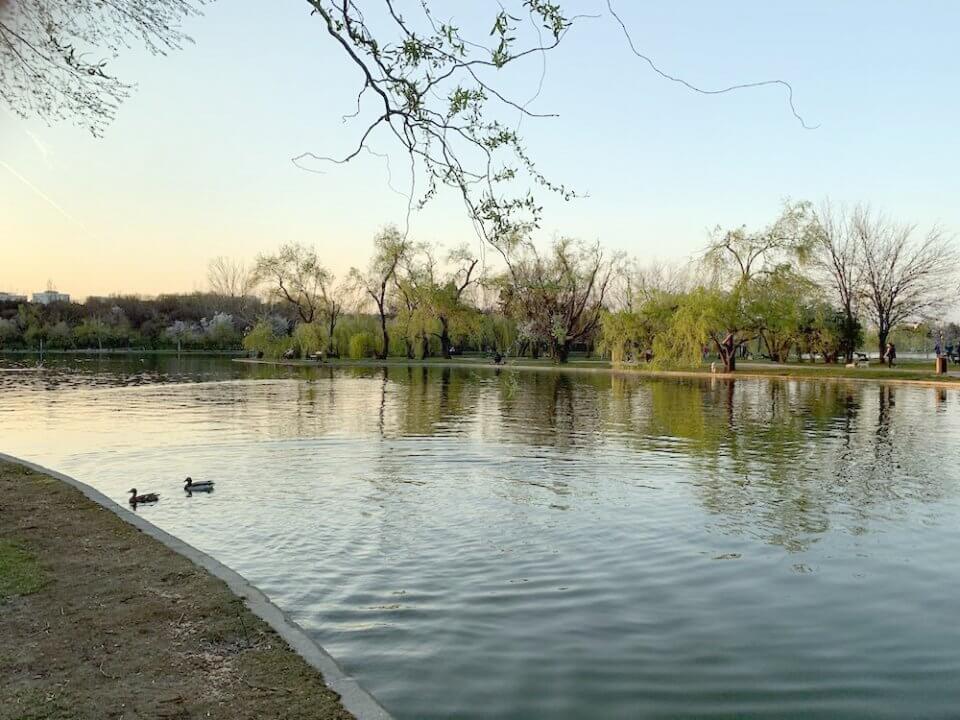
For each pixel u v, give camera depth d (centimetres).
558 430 2162
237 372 5419
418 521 1116
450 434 2073
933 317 5728
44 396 3309
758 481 1422
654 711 564
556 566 908
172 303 10850
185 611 637
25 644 566
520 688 598
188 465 1588
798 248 4616
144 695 487
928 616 760
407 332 7081
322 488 1352
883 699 588
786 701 582
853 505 1227
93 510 998
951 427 2231
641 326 5016
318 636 695
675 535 1047
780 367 5328
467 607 772
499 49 544
